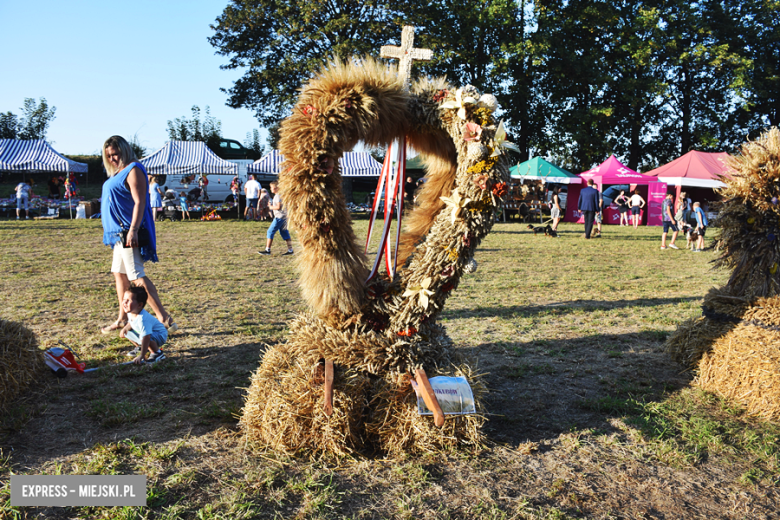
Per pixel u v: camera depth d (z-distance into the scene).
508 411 3.88
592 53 32.50
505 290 8.41
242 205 26.73
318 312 3.42
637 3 35.53
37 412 3.62
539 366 4.79
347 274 3.23
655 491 2.88
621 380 4.50
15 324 3.96
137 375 4.36
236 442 3.31
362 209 24.27
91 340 5.20
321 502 2.66
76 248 12.41
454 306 7.20
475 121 3.32
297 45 28.81
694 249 14.53
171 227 19.16
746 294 4.32
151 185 21.72
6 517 2.49
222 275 9.29
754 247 4.25
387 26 28.56
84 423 3.50
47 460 3.03
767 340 4.02
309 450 3.21
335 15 28.20
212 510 2.59
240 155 29.62
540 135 35.88
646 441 3.44
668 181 24.75
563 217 26.66
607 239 17.64
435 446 3.24
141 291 4.55
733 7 38.06
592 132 34.19
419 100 3.43
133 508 2.58
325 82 3.16
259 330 5.74
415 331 3.41
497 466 3.11
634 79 32.19
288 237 12.52
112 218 5.09
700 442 3.39
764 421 3.77
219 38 29.56
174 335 5.49
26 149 22.62
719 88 37.44
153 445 3.22
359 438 3.29
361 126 3.14
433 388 3.25
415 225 3.70
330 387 3.18
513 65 33.31
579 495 2.82
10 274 8.85
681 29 35.38
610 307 7.24
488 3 31.55
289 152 3.12
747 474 3.03
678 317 6.67
